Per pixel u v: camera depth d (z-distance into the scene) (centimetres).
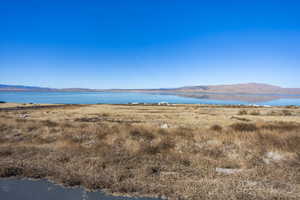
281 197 466
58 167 645
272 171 637
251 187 521
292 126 1566
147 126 1645
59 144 978
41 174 596
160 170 660
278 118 2680
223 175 612
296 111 3866
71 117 2658
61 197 471
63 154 789
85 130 1376
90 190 511
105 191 507
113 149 889
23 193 491
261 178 587
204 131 1328
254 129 1465
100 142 1043
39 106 5284
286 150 852
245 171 645
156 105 6316
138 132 1309
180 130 1409
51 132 1348
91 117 2698
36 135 1258
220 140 1063
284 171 636
